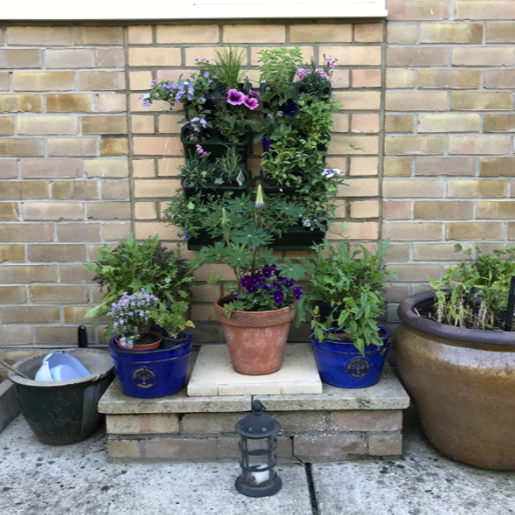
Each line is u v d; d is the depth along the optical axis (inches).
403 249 116.3
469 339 90.1
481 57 110.0
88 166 114.0
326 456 99.9
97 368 111.1
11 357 119.6
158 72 110.8
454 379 90.7
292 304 104.4
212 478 95.2
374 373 101.3
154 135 112.9
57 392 99.4
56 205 115.3
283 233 110.3
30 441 107.6
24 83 111.3
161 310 101.5
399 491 91.1
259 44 110.1
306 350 114.7
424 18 109.0
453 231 115.6
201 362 108.8
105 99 111.9
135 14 107.0
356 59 110.2
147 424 99.0
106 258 107.3
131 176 114.5
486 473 96.3
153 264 108.7
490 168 113.4
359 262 103.9
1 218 115.6
